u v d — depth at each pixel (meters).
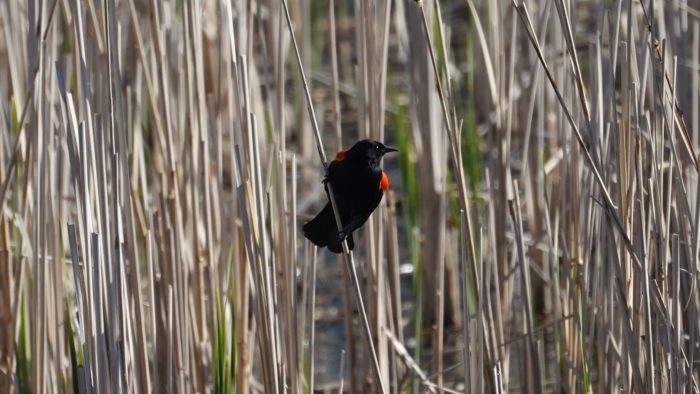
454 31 23.91
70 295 11.95
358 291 7.95
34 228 9.16
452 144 8.21
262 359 8.63
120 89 8.73
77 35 8.32
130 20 9.95
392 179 18.27
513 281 11.81
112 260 8.18
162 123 10.93
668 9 10.14
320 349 14.01
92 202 8.54
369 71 10.91
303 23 15.98
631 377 8.98
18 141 9.59
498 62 12.51
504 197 11.60
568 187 10.30
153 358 9.00
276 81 10.52
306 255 9.87
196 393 10.03
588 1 21.77
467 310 8.63
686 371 8.54
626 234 8.03
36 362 9.38
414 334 14.48
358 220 8.65
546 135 15.22
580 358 9.69
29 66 8.95
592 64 9.04
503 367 10.52
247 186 8.40
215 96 11.70
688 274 9.07
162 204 9.44
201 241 10.78
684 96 10.57
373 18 10.89
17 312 9.77
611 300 9.28
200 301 10.04
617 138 8.58
